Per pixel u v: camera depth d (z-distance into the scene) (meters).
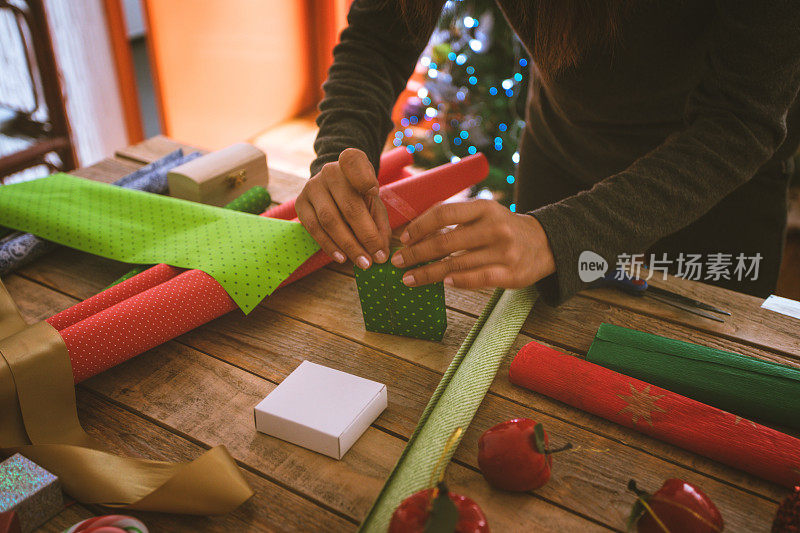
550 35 0.90
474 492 0.70
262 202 1.23
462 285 0.78
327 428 0.74
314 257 1.05
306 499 0.70
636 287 1.00
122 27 2.99
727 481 0.71
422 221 0.79
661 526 0.61
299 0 3.88
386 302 0.90
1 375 0.76
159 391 0.85
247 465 0.74
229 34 3.53
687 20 0.97
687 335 0.93
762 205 1.22
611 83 1.10
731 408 0.79
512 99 2.73
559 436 0.77
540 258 0.77
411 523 0.57
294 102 4.16
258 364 0.89
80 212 1.12
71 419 0.79
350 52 1.17
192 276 0.94
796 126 1.12
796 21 0.73
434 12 1.08
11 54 2.43
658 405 0.76
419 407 0.82
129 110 3.16
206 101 3.55
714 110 0.81
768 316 0.96
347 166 0.89
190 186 1.23
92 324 0.85
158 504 0.66
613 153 1.23
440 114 3.12
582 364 0.81
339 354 0.91
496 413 0.80
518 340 0.92
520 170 1.54
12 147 2.43
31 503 0.66
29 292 1.05
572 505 0.68
